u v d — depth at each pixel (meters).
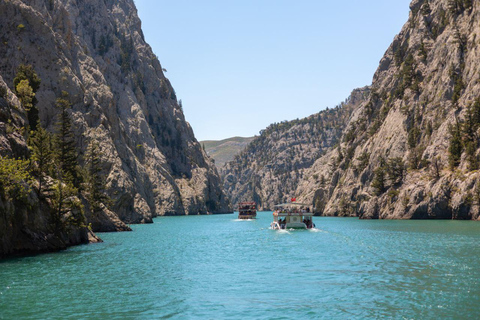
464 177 138.62
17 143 59.47
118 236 93.00
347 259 50.53
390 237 79.06
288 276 40.34
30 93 97.44
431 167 158.50
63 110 97.56
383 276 39.12
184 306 29.55
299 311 28.11
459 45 178.12
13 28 145.88
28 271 42.91
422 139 177.12
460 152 148.38
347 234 88.69
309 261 49.66
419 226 110.69
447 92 174.75
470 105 152.38
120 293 33.34
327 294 32.59
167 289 34.94
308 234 90.69
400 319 26.00
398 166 178.88
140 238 87.06
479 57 163.00
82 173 107.69
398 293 32.34
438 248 59.69
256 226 135.75
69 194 64.75
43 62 150.12
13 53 142.62
